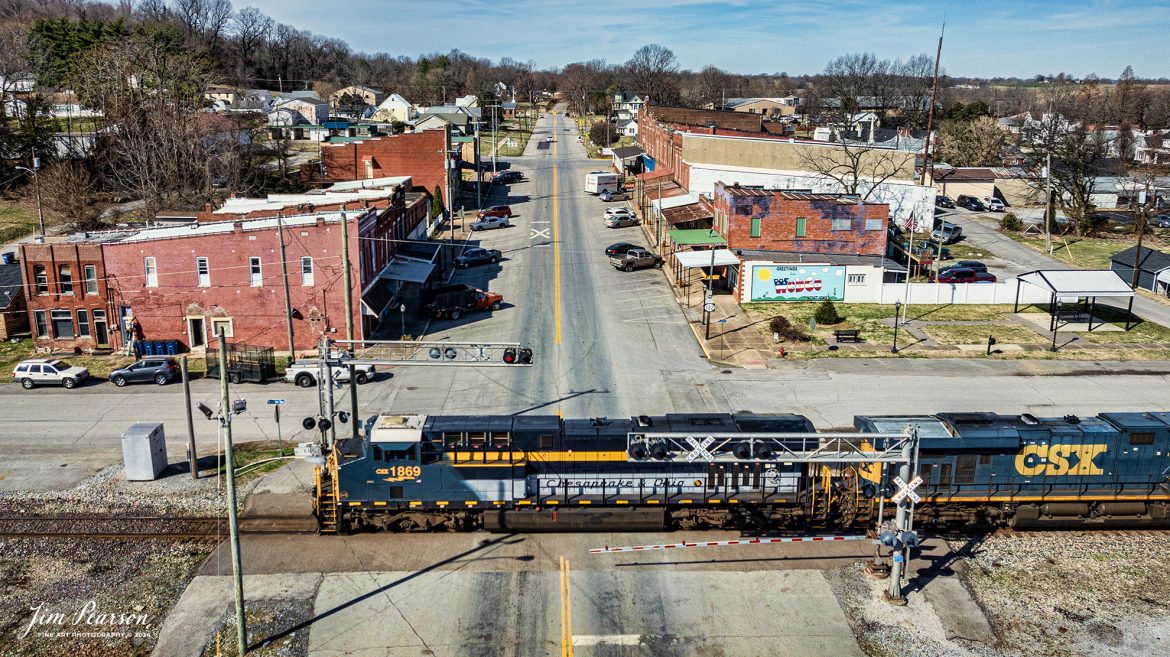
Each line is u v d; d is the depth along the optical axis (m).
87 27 121.06
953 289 59.09
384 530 29.80
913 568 27.52
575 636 23.84
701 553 28.34
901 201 78.50
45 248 48.88
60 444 37.53
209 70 114.56
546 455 28.77
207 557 28.17
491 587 26.31
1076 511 29.53
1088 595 26.09
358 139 118.00
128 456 33.59
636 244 75.19
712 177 78.25
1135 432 29.08
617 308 57.62
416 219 72.56
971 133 123.81
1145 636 24.08
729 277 61.78
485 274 66.38
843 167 78.12
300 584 26.52
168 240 48.72
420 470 28.67
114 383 45.25
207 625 24.56
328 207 60.66
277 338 50.25
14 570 27.42
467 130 137.38
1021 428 29.17
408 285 64.12
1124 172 105.00
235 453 36.31
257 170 90.75
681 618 24.73
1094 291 49.97
